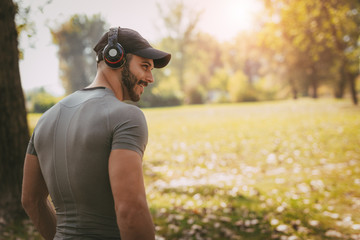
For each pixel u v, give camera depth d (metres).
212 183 6.70
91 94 1.10
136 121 1.01
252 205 5.21
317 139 11.02
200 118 20.66
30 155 1.19
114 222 1.06
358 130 11.90
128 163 0.96
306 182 6.40
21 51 4.36
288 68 38.91
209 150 10.53
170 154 10.14
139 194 0.95
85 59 30.16
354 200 5.23
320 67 35.31
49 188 1.11
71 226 1.06
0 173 4.21
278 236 4.05
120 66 1.11
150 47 1.14
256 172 7.63
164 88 41.88
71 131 1.05
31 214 1.23
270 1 15.12
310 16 15.95
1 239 3.80
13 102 4.20
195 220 4.62
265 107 28.27
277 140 11.45
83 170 1.01
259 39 17.53
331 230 4.17
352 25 19.08
